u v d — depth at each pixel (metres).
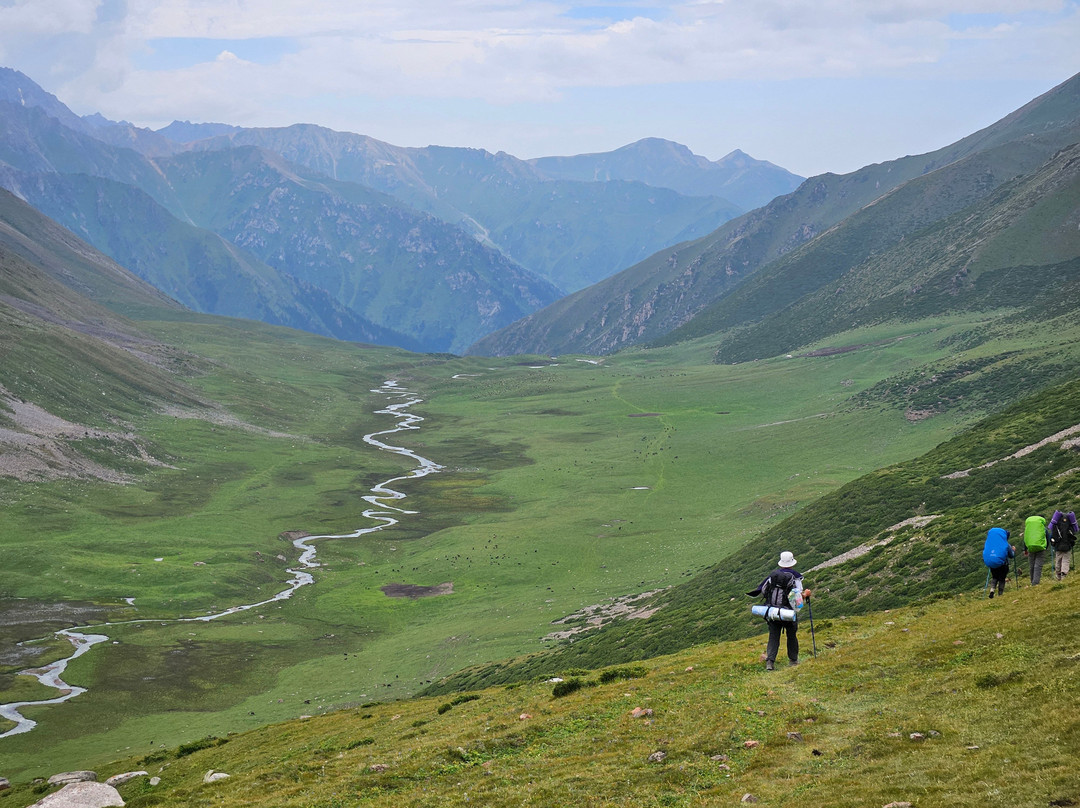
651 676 31.39
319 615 115.38
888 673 22.56
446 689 73.62
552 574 122.56
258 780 27.77
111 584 124.44
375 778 24.02
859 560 60.62
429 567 133.50
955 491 78.25
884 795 14.52
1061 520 27.94
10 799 41.19
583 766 21.00
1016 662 19.61
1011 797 13.17
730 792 16.64
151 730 74.94
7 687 86.62
